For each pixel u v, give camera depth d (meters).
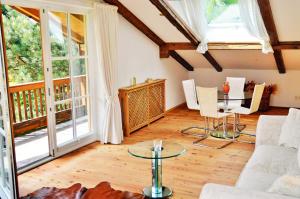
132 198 2.85
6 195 3.20
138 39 6.01
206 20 5.62
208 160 4.31
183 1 5.00
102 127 5.09
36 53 6.32
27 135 5.59
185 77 8.28
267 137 3.53
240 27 5.84
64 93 4.60
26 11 5.88
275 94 7.52
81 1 4.54
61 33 4.43
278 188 1.85
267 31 5.16
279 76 7.39
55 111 4.44
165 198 3.25
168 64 7.29
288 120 3.40
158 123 6.35
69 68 4.61
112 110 5.02
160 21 5.64
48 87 4.26
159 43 6.66
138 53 6.04
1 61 2.77
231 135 5.43
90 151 4.73
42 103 6.07
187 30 5.72
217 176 3.79
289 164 2.83
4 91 2.80
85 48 4.91
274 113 6.96
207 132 5.60
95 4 4.64
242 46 5.95
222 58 7.25
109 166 4.14
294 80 7.26
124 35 5.57
